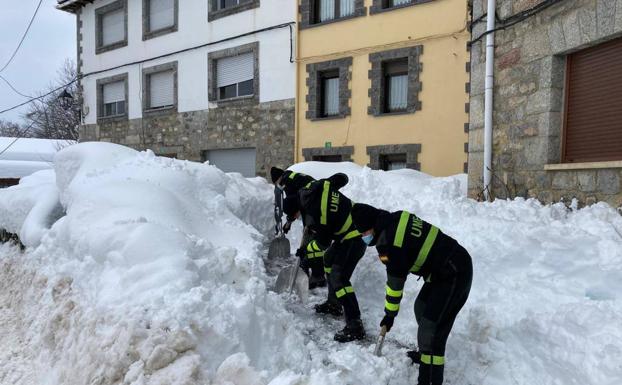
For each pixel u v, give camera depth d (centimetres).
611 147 530
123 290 358
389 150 1205
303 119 1349
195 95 1586
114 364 304
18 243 732
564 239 430
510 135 660
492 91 689
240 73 1498
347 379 319
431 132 1147
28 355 432
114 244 404
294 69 1350
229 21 1477
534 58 616
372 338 402
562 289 398
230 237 566
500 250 447
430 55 1141
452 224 523
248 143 1460
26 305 519
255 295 366
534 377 324
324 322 437
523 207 552
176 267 368
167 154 1684
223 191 666
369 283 499
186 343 303
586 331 329
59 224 544
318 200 393
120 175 586
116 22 1845
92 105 1942
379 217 315
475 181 728
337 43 1275
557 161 598
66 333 391
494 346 356
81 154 642
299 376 288
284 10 1357
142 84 1742
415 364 356
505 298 407
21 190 789
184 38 1598
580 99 575
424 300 331
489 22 680
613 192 515
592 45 547
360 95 1247
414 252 305
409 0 1188
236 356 306
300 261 484
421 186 700
